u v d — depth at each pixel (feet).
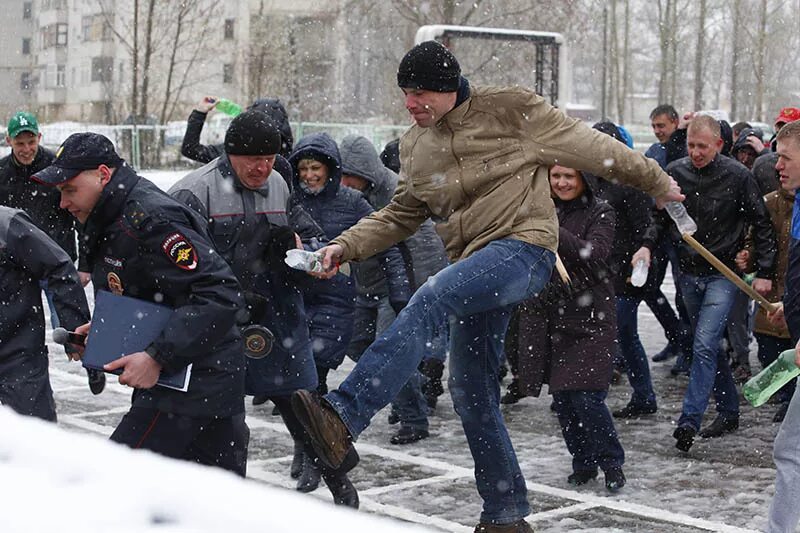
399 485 22.22
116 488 6.21
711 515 20.35
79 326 16.62
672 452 25.16
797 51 200.95
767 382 16.01
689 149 25.93
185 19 152.35
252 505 5.85
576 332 21.71
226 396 14.69
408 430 25.96
